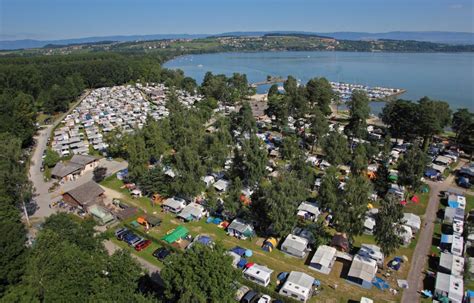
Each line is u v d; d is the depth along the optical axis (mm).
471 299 57500
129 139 115812
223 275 47531
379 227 66312
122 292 46938
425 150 122125
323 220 85000
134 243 74062
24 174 84312
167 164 111125
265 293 60000
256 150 97250
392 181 103312
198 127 137375
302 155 107688
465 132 123688
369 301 55875
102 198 94375
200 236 75875
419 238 77000
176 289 48625
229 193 86000
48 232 53969
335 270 66688
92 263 49250
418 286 62125
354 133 130375
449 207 86812
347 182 79312
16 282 52594
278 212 72125
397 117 134625
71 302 44875
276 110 161125
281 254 71750
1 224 55875
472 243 73375
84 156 122625
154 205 92625
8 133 117250
